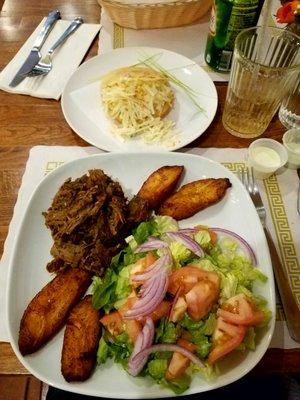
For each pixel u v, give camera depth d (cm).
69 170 87
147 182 85
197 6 118
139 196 83
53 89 108
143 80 103
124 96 100
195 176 90
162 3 113
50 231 81
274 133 103
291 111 104
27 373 68
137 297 67
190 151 98
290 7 91
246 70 91
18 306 71
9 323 67
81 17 128
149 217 84
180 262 73
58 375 63
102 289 70
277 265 79
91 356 64
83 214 77
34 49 116
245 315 64
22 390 67
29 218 81
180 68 112
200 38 124
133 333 64
